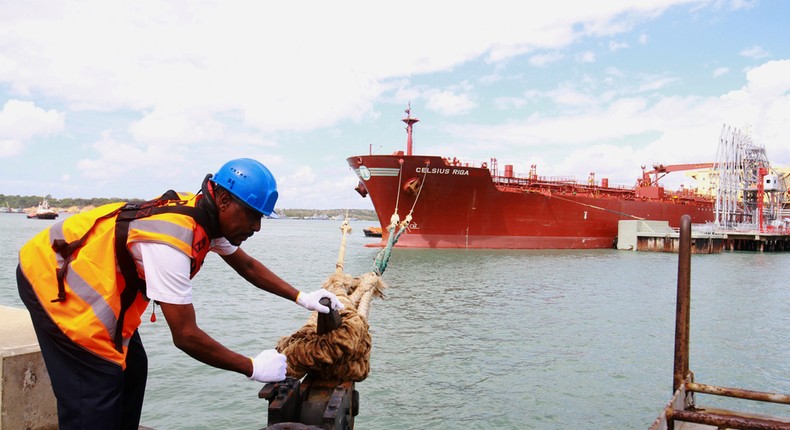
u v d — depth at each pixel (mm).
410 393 9578
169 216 2207
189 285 2246
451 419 8547
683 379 4535
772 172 65250
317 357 2848
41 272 2254
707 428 4203
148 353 11469
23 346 3617
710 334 14383
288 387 2568
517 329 14516
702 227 55250
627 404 9234
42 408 3752
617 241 49344
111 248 2211
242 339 13156
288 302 18078
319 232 126188
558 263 33094
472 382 10203
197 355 2279
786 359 12055
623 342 13273
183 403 8891
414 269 28547
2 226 93438
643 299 19938
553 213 43938
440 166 37438
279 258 38469
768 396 4105
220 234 2451
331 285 4406
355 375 3000
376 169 37656
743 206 65000
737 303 19609
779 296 21453
